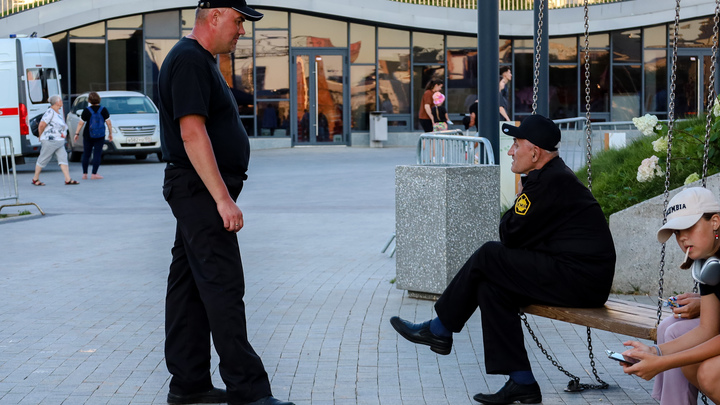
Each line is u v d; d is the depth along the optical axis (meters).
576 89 33.41
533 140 5.06
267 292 8.23
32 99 23.89
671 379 4.29
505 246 5.05
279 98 31.31
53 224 13.73
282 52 31.22
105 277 9.19
